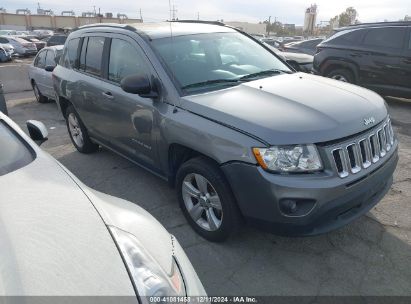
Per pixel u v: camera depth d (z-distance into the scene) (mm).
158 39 3633
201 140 2836
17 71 12016
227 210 2824
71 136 5551
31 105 9633
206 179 2928
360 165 2703
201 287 1769
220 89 3254
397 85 7617
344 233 3211
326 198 2471
